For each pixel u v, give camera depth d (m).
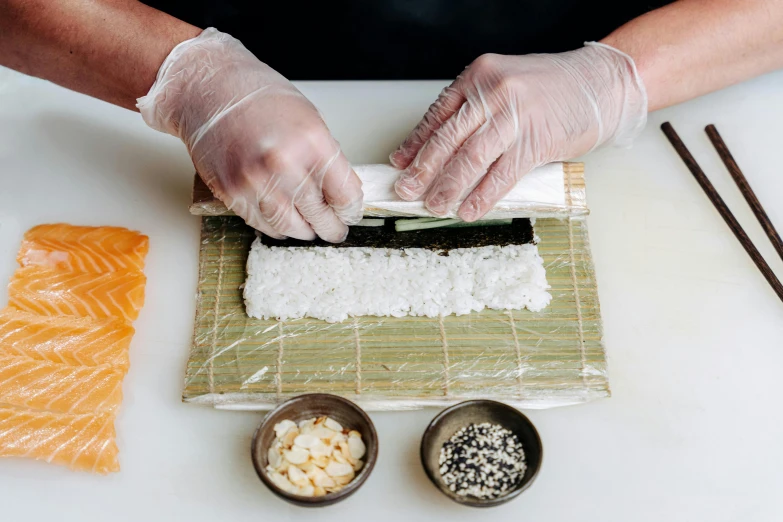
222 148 0.58
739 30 0.64
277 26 0.74
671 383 0.60
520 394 0.59
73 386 0.59
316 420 0.56
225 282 0.63
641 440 0.58
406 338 0.60
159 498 0.56
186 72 0.59
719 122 0.70
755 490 0.56
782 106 0.71
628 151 0.69
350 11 0.73
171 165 0.70
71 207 0.67
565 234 0.65
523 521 0.55
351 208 0.59
